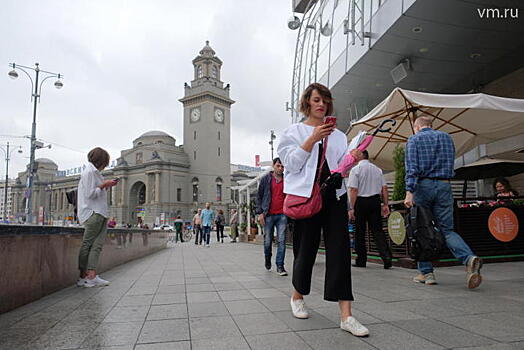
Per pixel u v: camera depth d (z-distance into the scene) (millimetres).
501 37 9109
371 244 6848
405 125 7551
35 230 3504
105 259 6027
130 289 4098
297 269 2633
